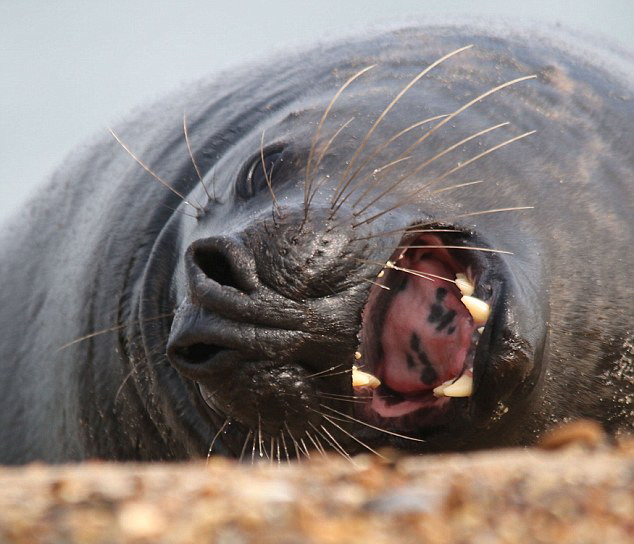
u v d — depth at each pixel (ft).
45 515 40.16
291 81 96.94
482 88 88.17
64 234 108.47
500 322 66.64
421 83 88.58
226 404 65.46
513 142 83.66
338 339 64.54
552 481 44.16
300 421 65.05
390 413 69.36
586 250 79.97
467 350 68.13
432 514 40.52
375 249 66.80
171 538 38.34
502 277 68.18
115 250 96.53
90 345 96.58
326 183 77.56
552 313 77.41
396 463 47.83
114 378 93.76
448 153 81.25
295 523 39.40
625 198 83.66
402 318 72.49
